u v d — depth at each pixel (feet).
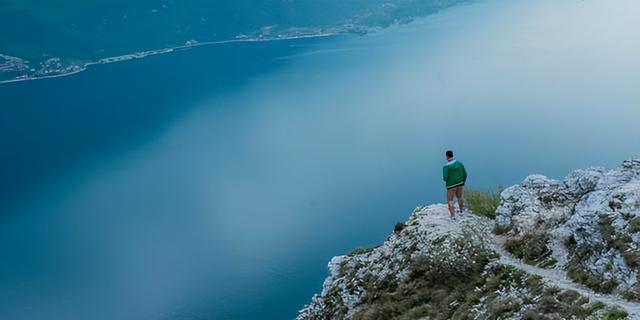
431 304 80.43
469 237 87.51
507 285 72.28
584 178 91.71
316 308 108.78
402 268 93.40
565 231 77.92
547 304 61.77
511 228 88.58
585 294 62.54
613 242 67.77
